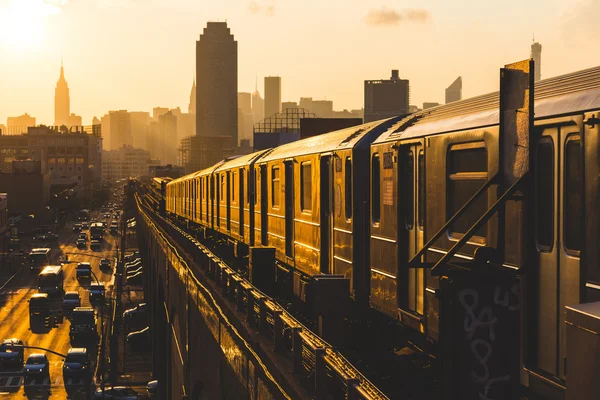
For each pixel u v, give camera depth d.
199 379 18.39
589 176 6.14
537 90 7.47
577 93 6.52
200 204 37.09
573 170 6.45
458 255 8.37
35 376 49.84
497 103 7.97
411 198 10.17
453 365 6.30
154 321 49.03
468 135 8.19
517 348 6.50
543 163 6.88
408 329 11.21
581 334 4.43
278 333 10.16
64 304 69.06
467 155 8.35
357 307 12.48
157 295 40.94
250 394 11.21
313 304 11.09
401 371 10.30
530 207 6.87
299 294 16.41
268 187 19.89
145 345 60.56
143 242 71.69
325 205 14.34
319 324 11.21
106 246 123.19
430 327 9.21
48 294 77.75
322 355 7.73
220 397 14.55
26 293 79.44
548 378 6.57
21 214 141.62
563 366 6.41
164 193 70.62
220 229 29.67
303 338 8.50
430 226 9.28
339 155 13.04
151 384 45.72
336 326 10.96
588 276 6.11
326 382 8.03
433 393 9.38
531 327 6.82
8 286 84.06
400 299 10.44
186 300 21.66
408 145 10.16
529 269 6.79
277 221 18.66
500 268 6.43
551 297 6.63
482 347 6.39
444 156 8.84
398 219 10.43
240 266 23.75
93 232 136.38
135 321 68.62
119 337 64.12
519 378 6.44
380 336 12.31
